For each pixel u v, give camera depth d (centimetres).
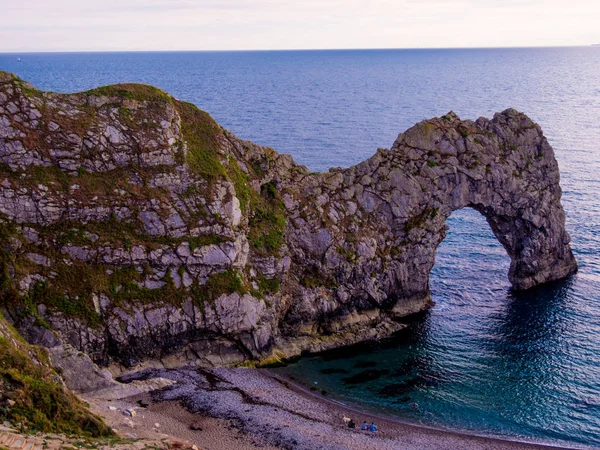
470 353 6769
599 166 14138
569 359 6581
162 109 6819
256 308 6500
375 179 7838
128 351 5978
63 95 6556
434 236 7912
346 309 7312
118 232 6156
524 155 8462
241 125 18400
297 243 7181
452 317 7644
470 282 8638
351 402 5791
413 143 8075
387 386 6106
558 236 8638
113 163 6406
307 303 7000
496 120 8538
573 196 11950
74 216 6059
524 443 5203
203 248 6350
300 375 6288
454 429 5397
